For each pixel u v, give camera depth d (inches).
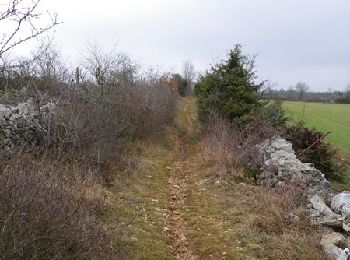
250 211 205.6
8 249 98.7
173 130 491.5
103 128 263.0
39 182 123.4
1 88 188.9
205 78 493.4
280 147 285.0
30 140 208.1
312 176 232.1
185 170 307.4
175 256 162.2
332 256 149.5
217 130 349.7
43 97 212.1
